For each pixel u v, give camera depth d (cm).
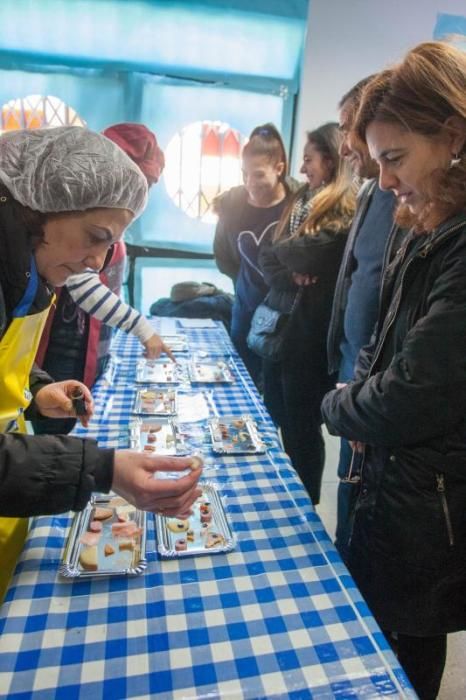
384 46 292
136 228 308
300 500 93
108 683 57
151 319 231
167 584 72
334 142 176
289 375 200
